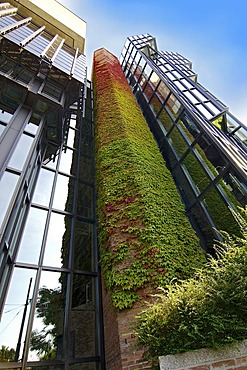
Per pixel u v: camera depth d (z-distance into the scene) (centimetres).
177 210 671
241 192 583
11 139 609
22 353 450
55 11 1557
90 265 672
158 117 1102
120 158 778
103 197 691
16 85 737
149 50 1644
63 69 934
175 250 548
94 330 556
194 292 278
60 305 557
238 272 273
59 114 823
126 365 397
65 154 971
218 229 612
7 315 477
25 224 632
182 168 830
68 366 475
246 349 223
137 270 512
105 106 1069
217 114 928
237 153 703
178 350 233
